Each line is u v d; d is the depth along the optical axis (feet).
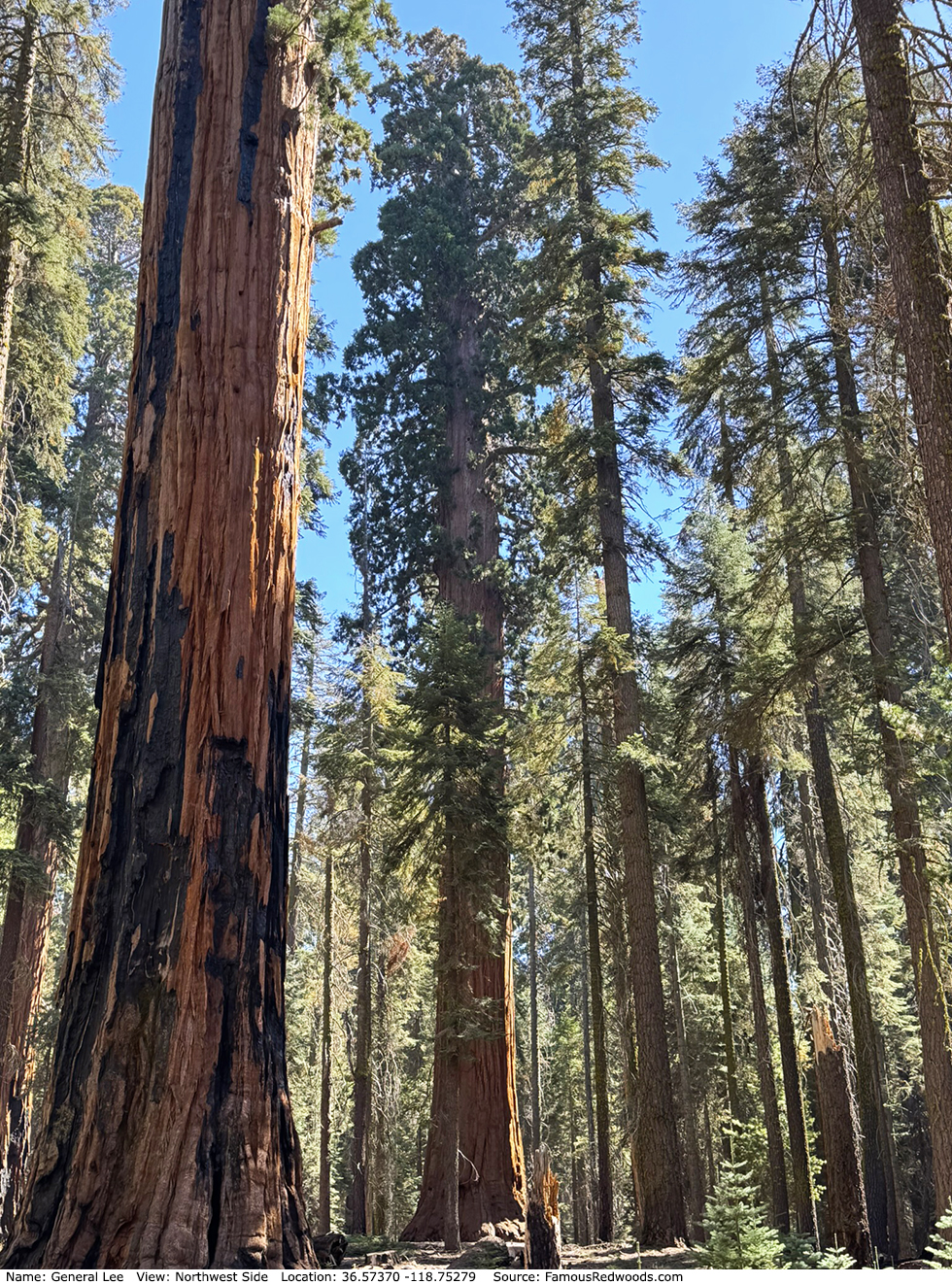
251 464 30.30
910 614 52.80
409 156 94.02
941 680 36.29
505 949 67.41
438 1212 61.67
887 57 24.61
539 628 82.23
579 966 104.99
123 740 28.09
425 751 56.95
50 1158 23.98
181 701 27.86
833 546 44.91
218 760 27.45
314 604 80.94
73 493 76.23
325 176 45.09
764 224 48.47
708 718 62.64
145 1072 24.31
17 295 54.60
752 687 49.57
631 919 53.78
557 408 65.87
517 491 88.48
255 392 30.99
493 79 98.37
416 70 99.25
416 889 60.54
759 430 47.65
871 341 32.22
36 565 68.13
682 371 61.05
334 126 42.60
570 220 61.11
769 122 48.11
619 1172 112.27
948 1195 34.83
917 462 29.84
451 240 86.38
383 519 84.23
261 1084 25.12
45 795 65.82
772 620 52.80
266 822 27.99
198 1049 24.47
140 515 29.99
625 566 59.57
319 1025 89.61
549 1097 136.56
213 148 32.86
